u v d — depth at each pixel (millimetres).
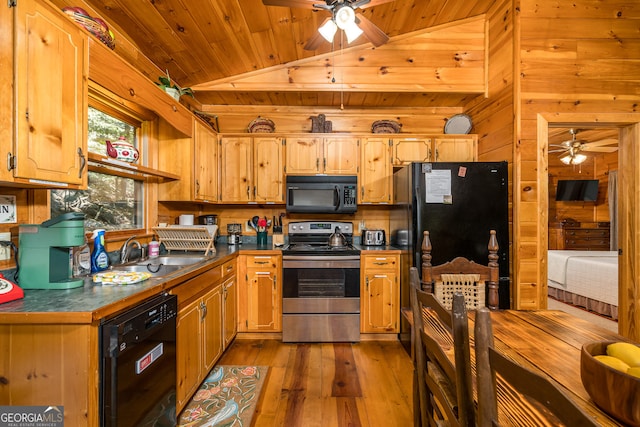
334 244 3037
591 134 4926
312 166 3094
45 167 1183
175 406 1525
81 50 1364
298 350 2605
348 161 3098
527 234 2473
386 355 2520
